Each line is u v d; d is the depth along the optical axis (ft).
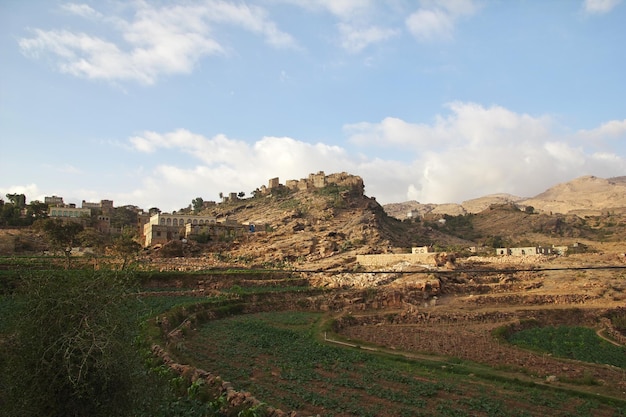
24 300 52.54
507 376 128.26
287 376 116.16
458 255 494.18
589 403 106.93
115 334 52.85
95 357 49.73
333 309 257.75
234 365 126.11
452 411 94.63
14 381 50.72
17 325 51.93
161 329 155.94
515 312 257.96
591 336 219.82
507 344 181.47
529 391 114.73
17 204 597.52
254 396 96.53
